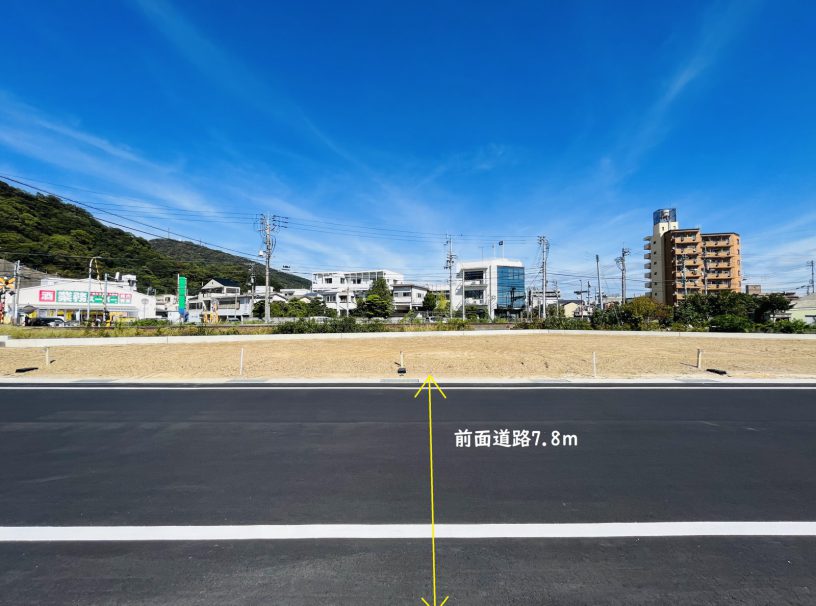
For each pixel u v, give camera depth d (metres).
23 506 3.88
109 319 36.94
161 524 3.53
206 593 2.64
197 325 29.28
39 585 2.73
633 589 2.67
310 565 2.94
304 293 71.00
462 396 9.06
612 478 4.50
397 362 14.91
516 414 7.41
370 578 2.78
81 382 11.22
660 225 64.56
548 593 2.63
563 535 3.33
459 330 30.50
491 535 3.33
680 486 4.29
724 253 59.91
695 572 2.85
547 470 4.74
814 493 4.12
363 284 75.00
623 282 45.72
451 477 4.53
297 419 7.11
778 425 6.65
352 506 3.84
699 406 8.01
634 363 14.72
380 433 6.25
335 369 13.55
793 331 26.00
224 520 3.60
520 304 70.25
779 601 2.57
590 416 7.24
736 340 24.44
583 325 31.95
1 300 35.84
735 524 3.51
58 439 5.99
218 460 5.10
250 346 21.02
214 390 9.91
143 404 8.34
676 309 39.41
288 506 3.85
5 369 13.75
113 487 4.30
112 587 2.71
